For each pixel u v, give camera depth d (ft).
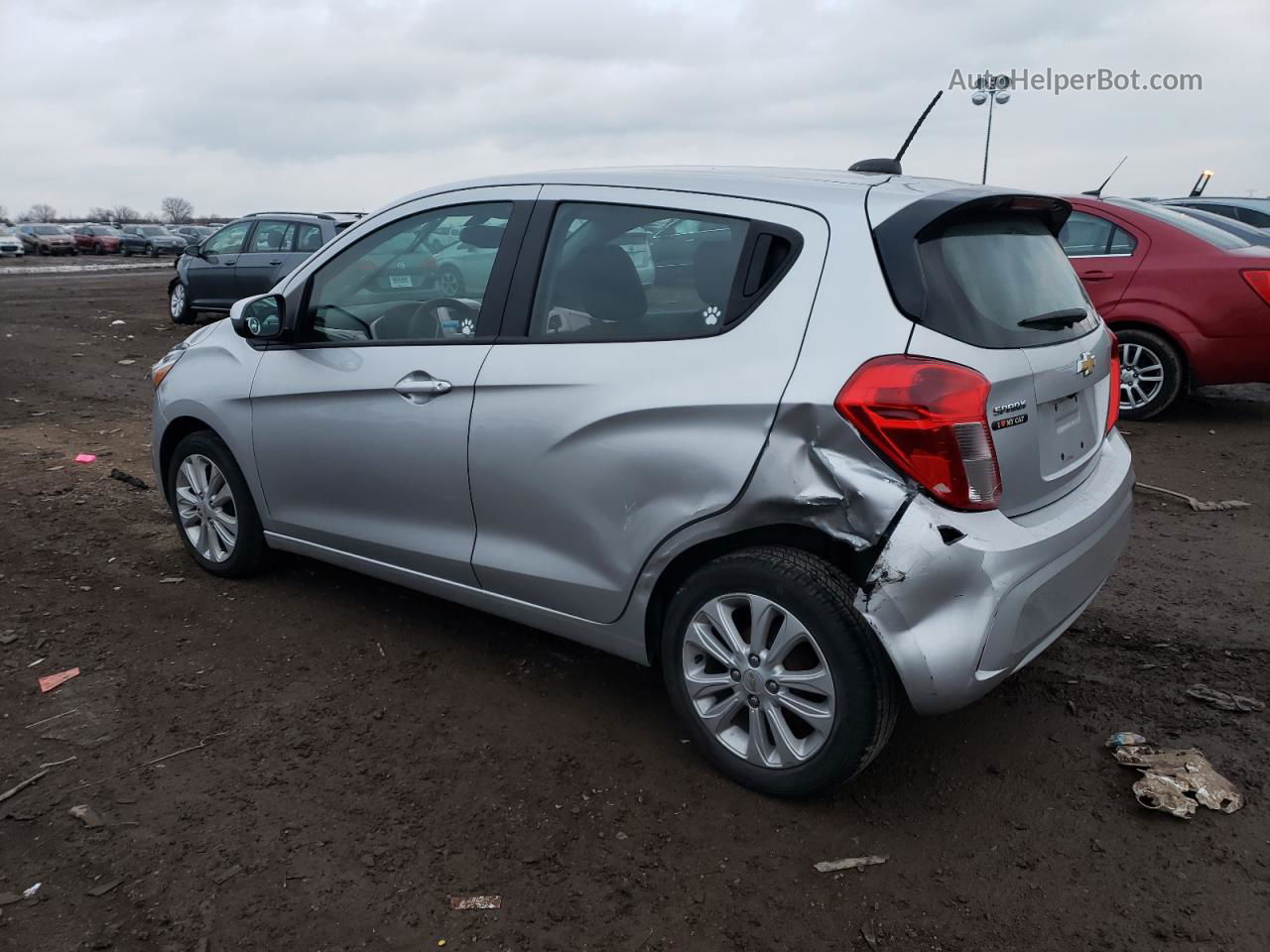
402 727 10.90
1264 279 23.38
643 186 10.38
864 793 9.72
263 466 13.48
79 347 43.21
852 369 8.46
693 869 8.63
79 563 15.60
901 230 8.81
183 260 50.70
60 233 178.70
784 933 7.89
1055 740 10.64
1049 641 9.42
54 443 24.23
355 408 12.09
